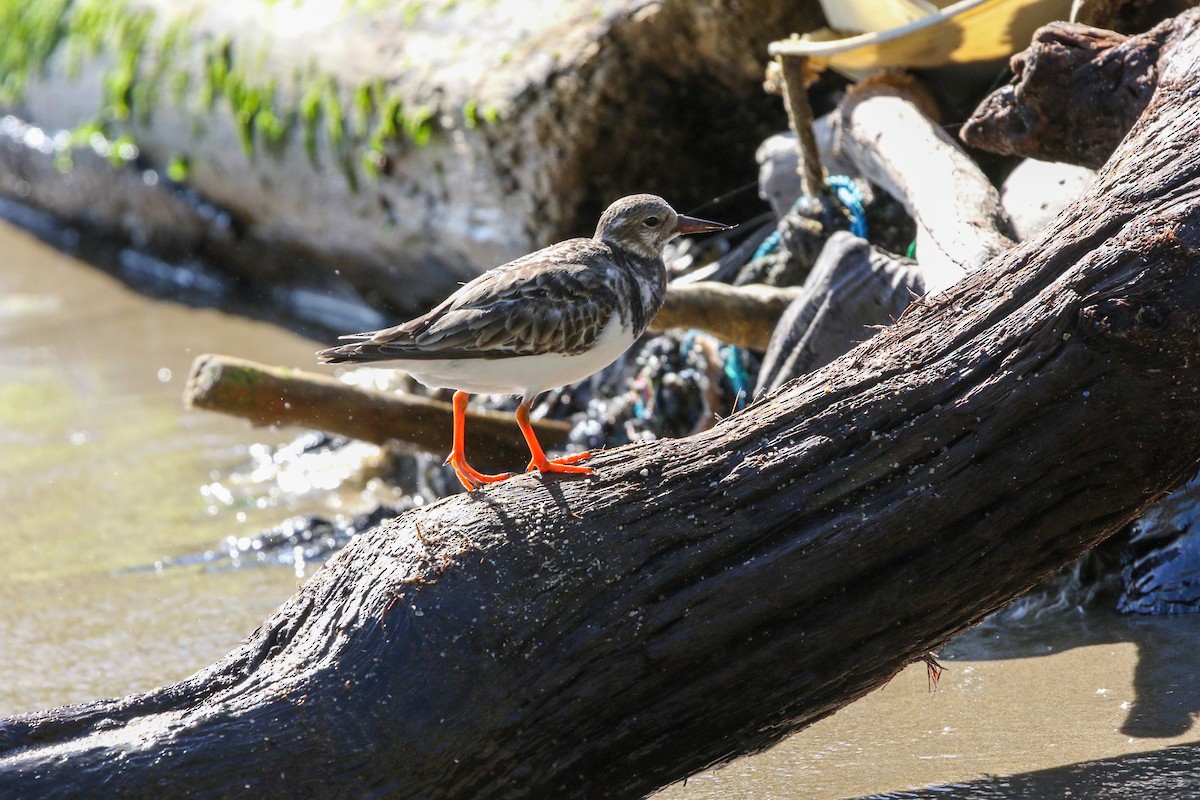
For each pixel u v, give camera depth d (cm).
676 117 1557
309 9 1923
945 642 724
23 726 657
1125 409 660
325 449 1590
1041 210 1024
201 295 2288
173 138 2133
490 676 662
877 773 759
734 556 682
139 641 1104
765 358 1066
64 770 636
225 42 2009
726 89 1528
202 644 1090
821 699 707
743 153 1586
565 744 678
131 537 1365
